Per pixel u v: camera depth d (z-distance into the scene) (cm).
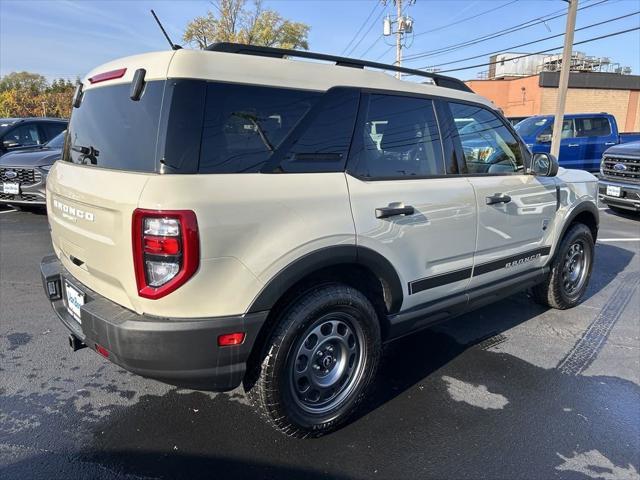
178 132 210
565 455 257
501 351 377
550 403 305
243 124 227
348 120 265
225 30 3400
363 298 265
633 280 558
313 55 266
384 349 377
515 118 1803
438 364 354
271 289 225
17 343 371
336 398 270
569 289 461
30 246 646
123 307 230
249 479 235
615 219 935
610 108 3291
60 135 948
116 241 218
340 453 255
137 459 247
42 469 238
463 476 240
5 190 790
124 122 232
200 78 218
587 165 1378
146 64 227
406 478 238
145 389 311
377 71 290
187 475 237
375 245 263
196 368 217
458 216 313
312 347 254
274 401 240
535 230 391
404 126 295
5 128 971
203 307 213
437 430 276
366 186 265
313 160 248
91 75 279
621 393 318
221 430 271
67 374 328
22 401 295
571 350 380
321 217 240
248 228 216
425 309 309
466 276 333
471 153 339
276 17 3553
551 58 3906
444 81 341
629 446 265
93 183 233
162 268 205
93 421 277
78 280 270
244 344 223
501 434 273
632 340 400
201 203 204
